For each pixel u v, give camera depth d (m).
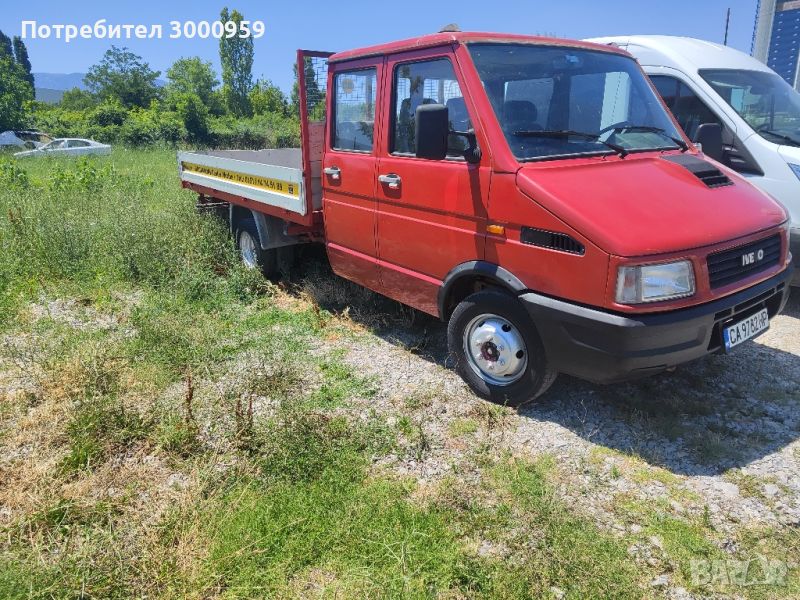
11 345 4.71
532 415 3.86
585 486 3.18
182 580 2.56
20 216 7.53
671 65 5.98
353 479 3.21
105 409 3.72
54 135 29.69
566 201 3.28
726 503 3.02
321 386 4.25
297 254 6.60
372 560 2.66
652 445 3.51
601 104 4.15
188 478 3.25
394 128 4.34
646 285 3.07
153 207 9.30
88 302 5.91
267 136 34.06
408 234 4.31
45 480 3.18
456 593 2.51
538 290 3.48
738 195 3.72
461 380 4.31
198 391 4.16
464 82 3.74
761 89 5.86
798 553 2.70
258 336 5.11
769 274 3.59
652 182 3.55
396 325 5.32
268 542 2.74
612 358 3.18
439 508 2.99
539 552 2.70
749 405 3.86
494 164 3.59
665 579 2.58
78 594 2.48
